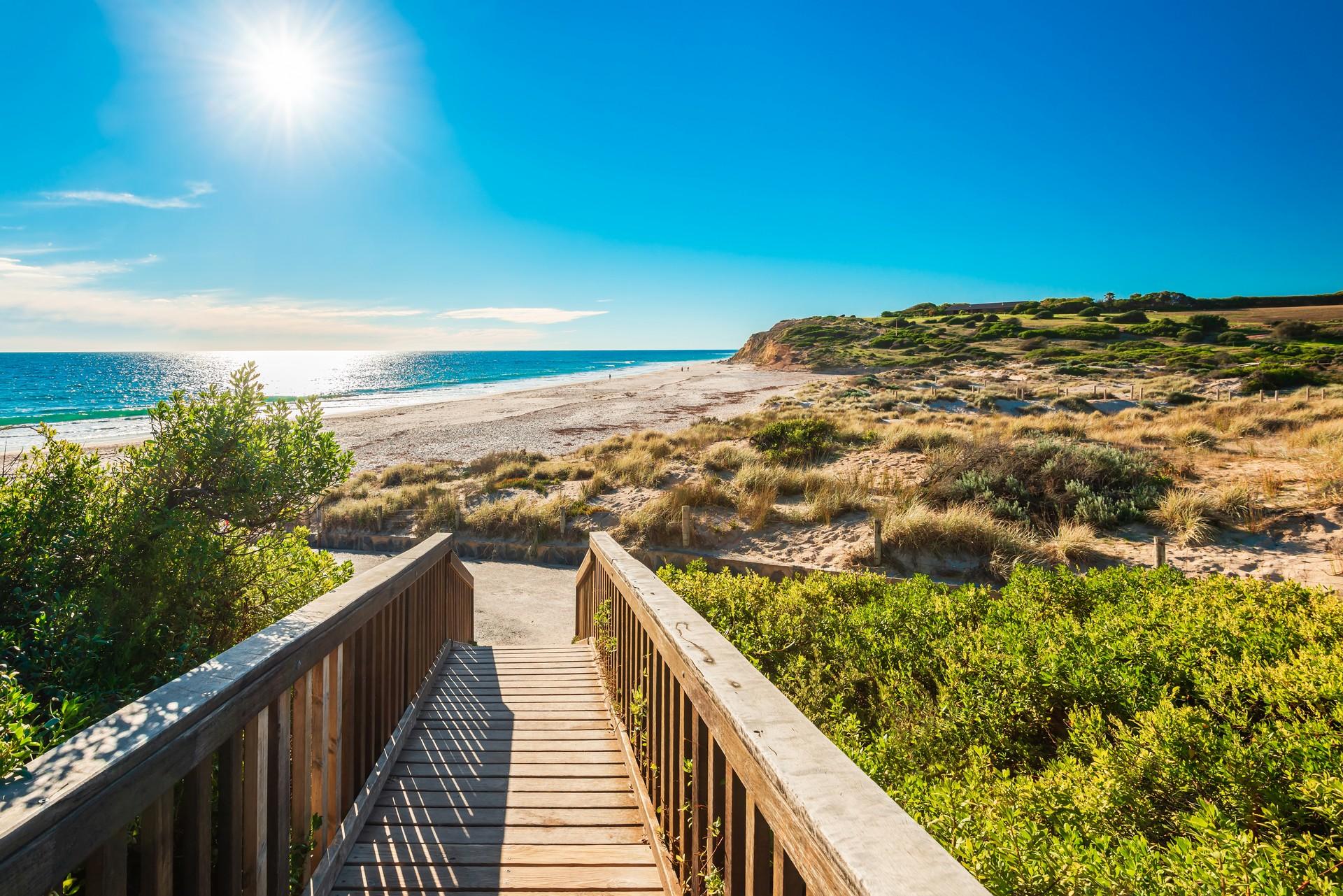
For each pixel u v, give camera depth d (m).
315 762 2.59
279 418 3.71
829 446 17.30
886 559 10.47
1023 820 2.22
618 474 16.50
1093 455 13.02
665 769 2.64
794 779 1.31
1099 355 48.94
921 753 3.20
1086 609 5.16
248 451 3.41
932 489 12.77
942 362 54.47
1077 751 2.98
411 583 4.18
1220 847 1.82
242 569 3.59
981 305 100.44
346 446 26.61
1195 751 2.43
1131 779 2.41
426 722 4.30
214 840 2.33
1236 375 33.59
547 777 3.51
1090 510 11.44
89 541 3.01
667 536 12.20
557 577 11.86
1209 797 2.29
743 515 12.80
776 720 1.63
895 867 1.01
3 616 2.67
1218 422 18.70
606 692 4.65
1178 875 1.74
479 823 3.03
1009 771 2.89
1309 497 11.13
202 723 1.69
